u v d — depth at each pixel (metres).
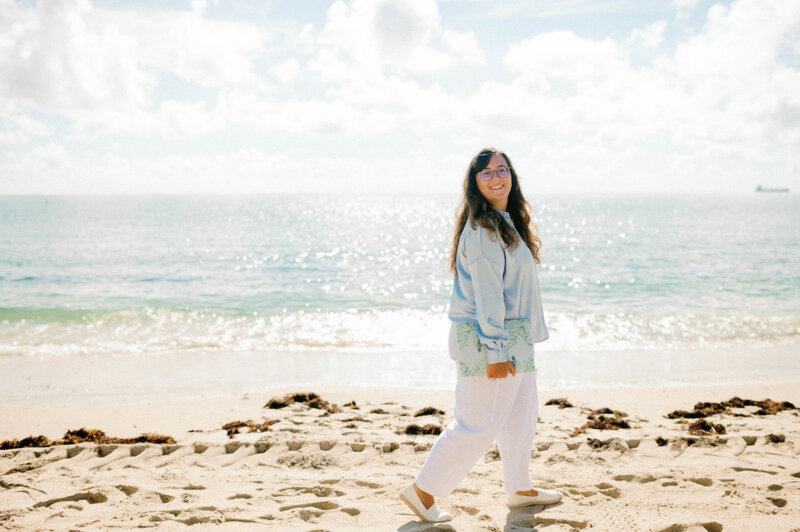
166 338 11.48
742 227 52.91
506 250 2.61
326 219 78.44
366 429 4.87
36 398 6.82
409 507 2.87
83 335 11.82
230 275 22.81
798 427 4.86
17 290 18.44
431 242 41.75
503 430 2.84
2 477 3.45
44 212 98.19
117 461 3.91
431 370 8.55
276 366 8.82
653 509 2.88
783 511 2.83
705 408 5.73
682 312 14.59
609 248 33.75
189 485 3.36
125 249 33.31
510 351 2.61
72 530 2.64
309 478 3.53
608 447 4.19
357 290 19.02
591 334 11.84
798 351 10.04
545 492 2.97
